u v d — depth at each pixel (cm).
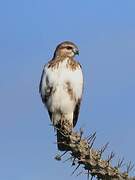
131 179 640
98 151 680
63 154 735
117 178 645
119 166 653
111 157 659
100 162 661
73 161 697
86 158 675
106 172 649
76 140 707
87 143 704
